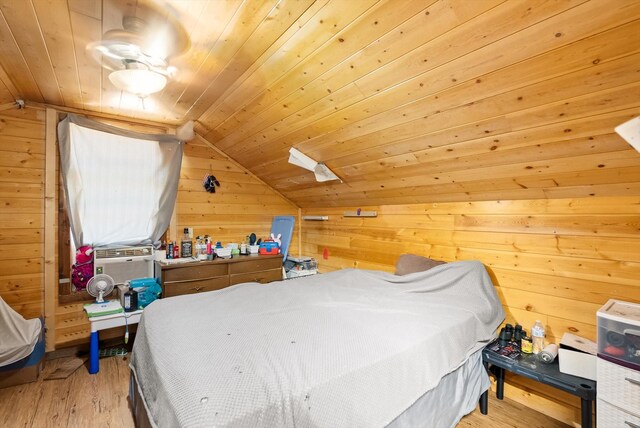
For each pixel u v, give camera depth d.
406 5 1.31
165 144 3.25
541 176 1.91
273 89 2.18
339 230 3.79
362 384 1.26
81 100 2.61
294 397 1.09
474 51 1.39
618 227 1.77
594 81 1.30
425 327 1.68
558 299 2.00
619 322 1.39
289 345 1.41
